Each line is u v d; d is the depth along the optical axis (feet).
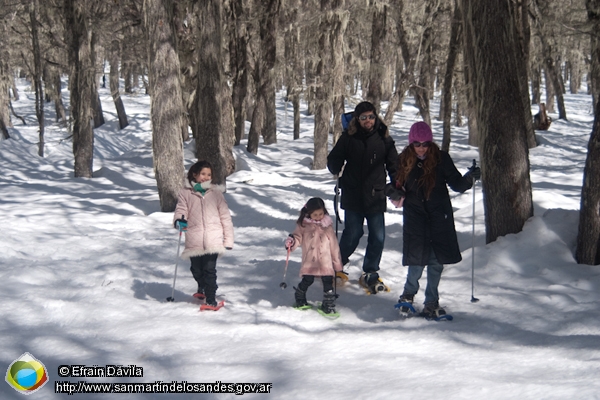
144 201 45.50
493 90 23.06
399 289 20.83
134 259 25.30
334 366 13.16
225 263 24.61
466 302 18.92
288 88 92.58
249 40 87.56
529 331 16.07
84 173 65.98
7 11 97.30
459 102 75.46
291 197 44.09
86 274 22.12
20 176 73.67
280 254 26.02
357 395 11.44
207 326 15.96
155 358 13.66
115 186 57.52
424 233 17.22
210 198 18.33
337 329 16.25
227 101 66.64
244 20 82.33
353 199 20.86
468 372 12.66
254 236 30.55
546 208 28.96
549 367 12.98
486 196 23.94
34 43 91.81
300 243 18.15
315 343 14.80
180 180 40.83
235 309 18.04
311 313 17.90
